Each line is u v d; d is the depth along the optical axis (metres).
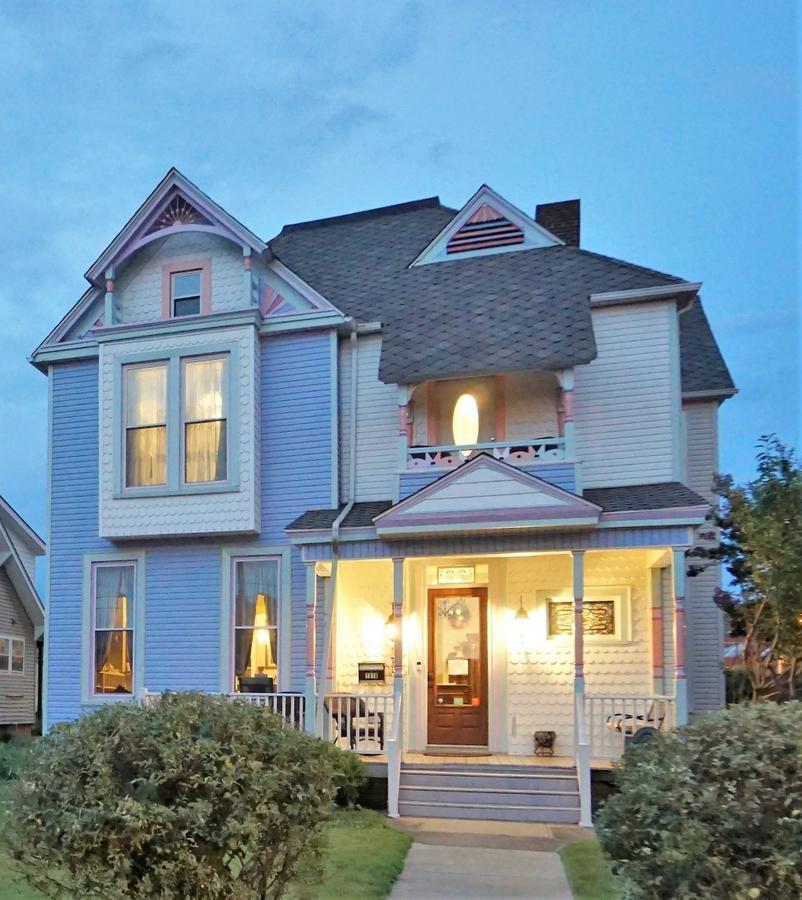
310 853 5.33
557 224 15.66
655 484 11.57
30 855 4.71
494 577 12.32
